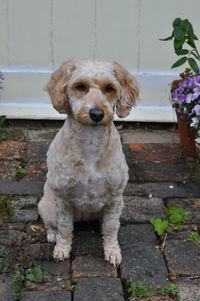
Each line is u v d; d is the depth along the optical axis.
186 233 1.80
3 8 2.42
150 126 2.54
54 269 1.66
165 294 1.57
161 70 2.51
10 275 1.63
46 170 2.13
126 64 2.51
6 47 2.47
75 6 2.42
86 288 1.58
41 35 2.46
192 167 2.17
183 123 2.20
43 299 1.55
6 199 1.94
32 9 2.42
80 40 2.48
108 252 1.68
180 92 2.12
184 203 1.95
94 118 1.52
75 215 1.75
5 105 2.51
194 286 1.60
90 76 1.55
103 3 2.42
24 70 2.49
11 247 1.72
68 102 1.60
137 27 2.45
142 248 1.74
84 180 1.59
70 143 1.58
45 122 2.55
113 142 1.59
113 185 1.60
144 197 1.97
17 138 2.38
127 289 1.60
